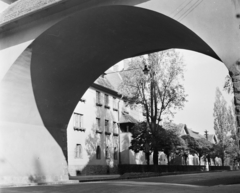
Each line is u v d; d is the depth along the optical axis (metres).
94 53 16.17
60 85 17.16
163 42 14.50
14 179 14.83
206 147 51.31
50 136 17.52
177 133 33.59
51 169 17.19
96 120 36.69
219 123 63.50
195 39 10.94
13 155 15.01
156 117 30.80
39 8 12.65
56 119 18.09
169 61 30.45
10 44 14.28
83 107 34.03
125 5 11.21
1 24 13.98
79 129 32.75
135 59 31.12
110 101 40.62
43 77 15.80
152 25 12.56
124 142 42.59
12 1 17.05
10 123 15.09
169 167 35.03
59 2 12.09
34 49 14.02
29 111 16.02
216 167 56.78
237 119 8.82
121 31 14.05
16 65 14.20
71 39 14.31
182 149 42.94
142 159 46.84
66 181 17.33
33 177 15.88
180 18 10.14
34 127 16.50
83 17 12.68
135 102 31.22
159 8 10.54
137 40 14.91
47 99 16.88
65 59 15.70
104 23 13.30
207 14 9.71
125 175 26.95
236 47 9.10
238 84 8.91
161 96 30.59
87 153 34.00
